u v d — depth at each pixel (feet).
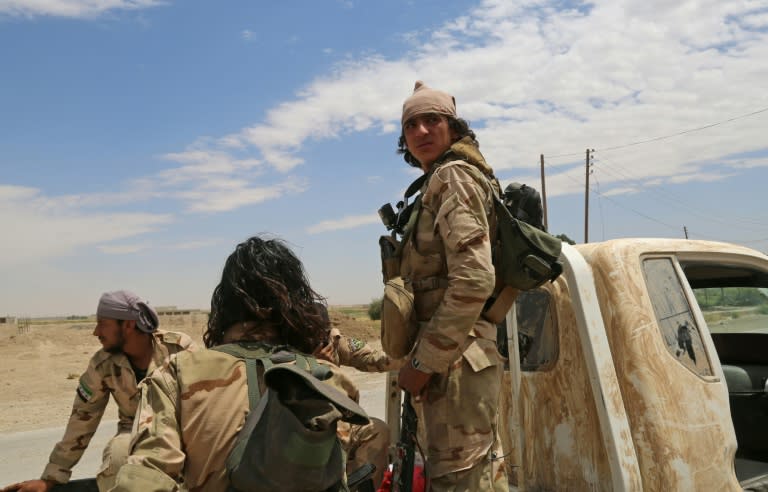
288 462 5.26
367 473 7.30
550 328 10.03
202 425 5.90
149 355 11.87
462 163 8.23
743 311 13.61
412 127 9.20
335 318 78.13
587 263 9.62
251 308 6.66
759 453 13.34
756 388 13.61
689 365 9.63
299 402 5.33
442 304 7.80
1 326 95.50
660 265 10.16
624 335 9.26
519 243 8.16
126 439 11.06
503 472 8.33
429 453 8.11
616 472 8.55
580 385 9.48
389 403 10.72
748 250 11.83
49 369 56.90
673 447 8.98
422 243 8.44
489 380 8.20
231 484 5.61
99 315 11.53
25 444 27.73
